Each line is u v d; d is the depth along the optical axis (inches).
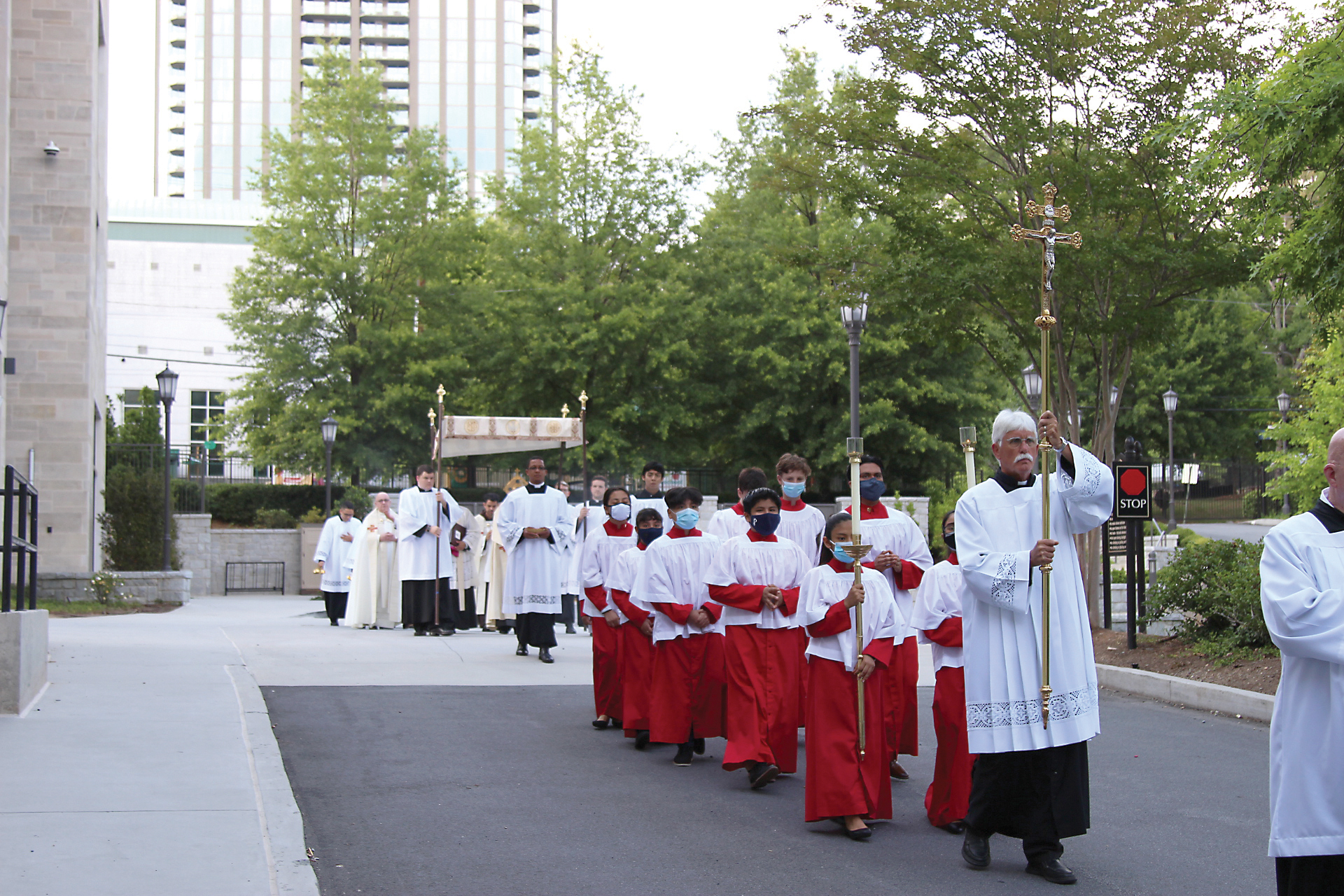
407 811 273.1
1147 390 1895.9
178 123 4173.2
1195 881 230.5
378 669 484.1
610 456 1338.6
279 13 4106.8
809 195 1272.1
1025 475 242.7
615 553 386.3
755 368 1379.2
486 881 223.8
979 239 599.2
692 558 336.8
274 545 1283.2
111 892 194.4
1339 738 175.0
